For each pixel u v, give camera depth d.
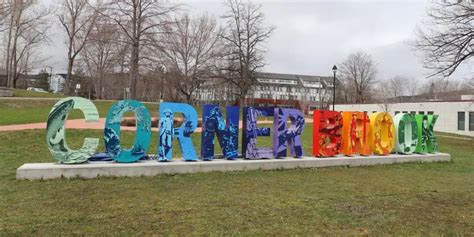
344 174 8.90
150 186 6.69
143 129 8.12
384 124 11.40
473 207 6.08
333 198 6.32
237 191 6.57
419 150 12.22
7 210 4.99
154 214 5.03
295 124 9.99
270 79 101.25
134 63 28.69
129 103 7.92
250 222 4.86
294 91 99.62
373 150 11.21
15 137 11.96
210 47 48.00
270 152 9.58
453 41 18.80
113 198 5.77
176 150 11.17
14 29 47.78
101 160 7.96
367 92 78.75
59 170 7.02
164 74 37.94
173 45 32.41
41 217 4.74
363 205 5.93
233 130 9.10
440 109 36.44
